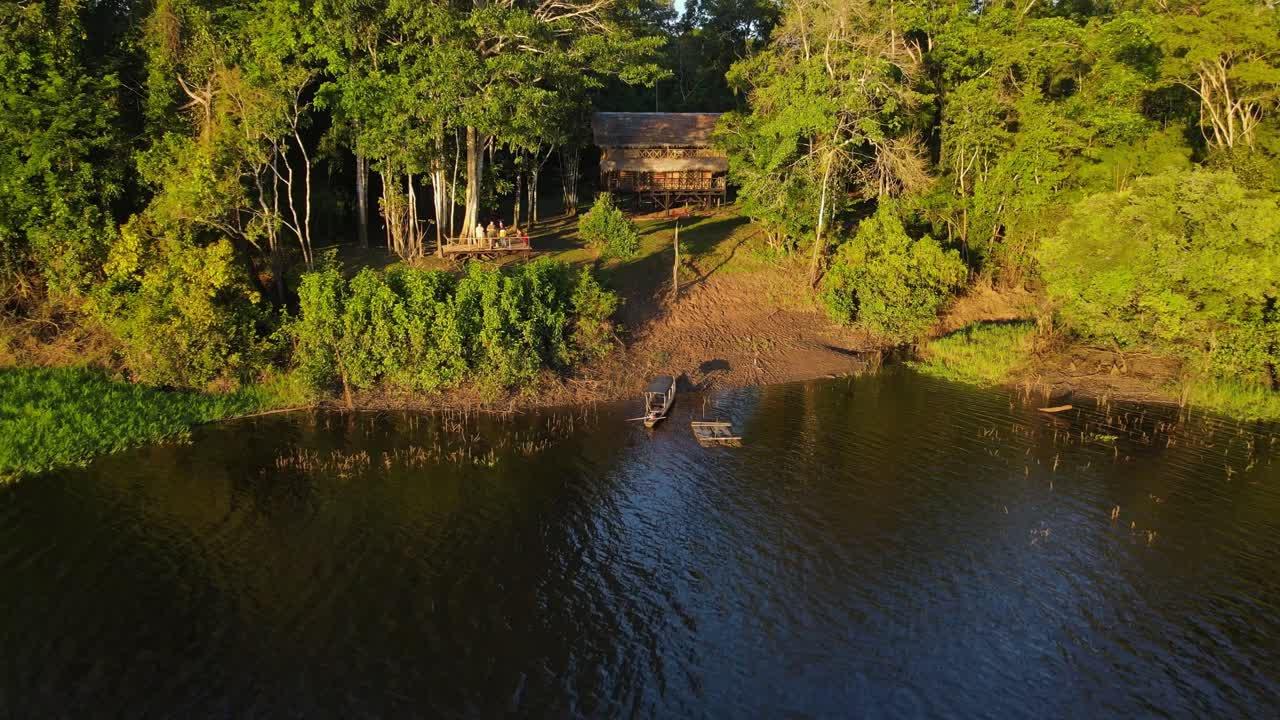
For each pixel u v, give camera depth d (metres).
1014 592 19.95
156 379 31.38
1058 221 45.31
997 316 47.19
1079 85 49.00
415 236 45.41
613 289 42.03
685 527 23.09
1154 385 36.69
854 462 27.95
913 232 49.94
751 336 41.94
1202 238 34.28
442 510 23.80
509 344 33.91
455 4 39.59
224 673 16.48
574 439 29.80
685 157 57.59
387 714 15.41
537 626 18.33
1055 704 16.09
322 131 46.03
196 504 23.88
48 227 31.70
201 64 35.00
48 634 17.59
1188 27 42.84
